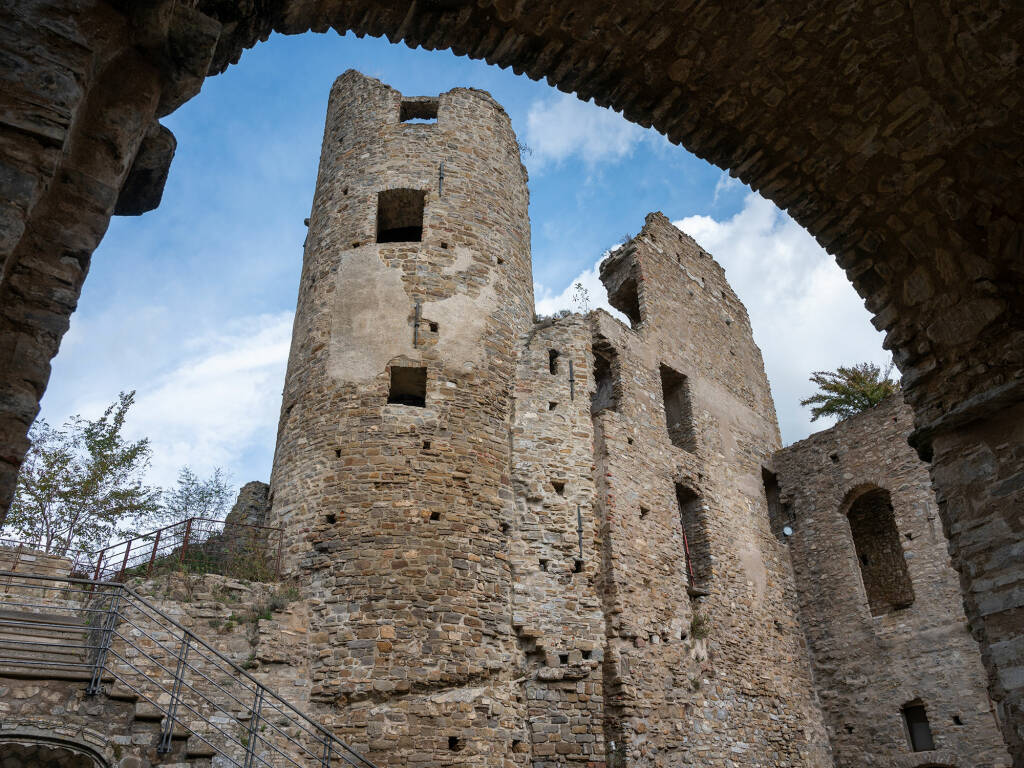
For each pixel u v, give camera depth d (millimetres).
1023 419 6703
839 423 21766
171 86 4824
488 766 11711
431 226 16266
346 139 17875
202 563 12992
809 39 6836
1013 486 6613
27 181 3703
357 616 12164
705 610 17359
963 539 6902
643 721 14023
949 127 6926
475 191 17188
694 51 7121
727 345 23500
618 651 14297
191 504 22688
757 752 16500
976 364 7082
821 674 19609
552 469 15211
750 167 8031
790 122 7539
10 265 3812
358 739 11297
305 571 12820
